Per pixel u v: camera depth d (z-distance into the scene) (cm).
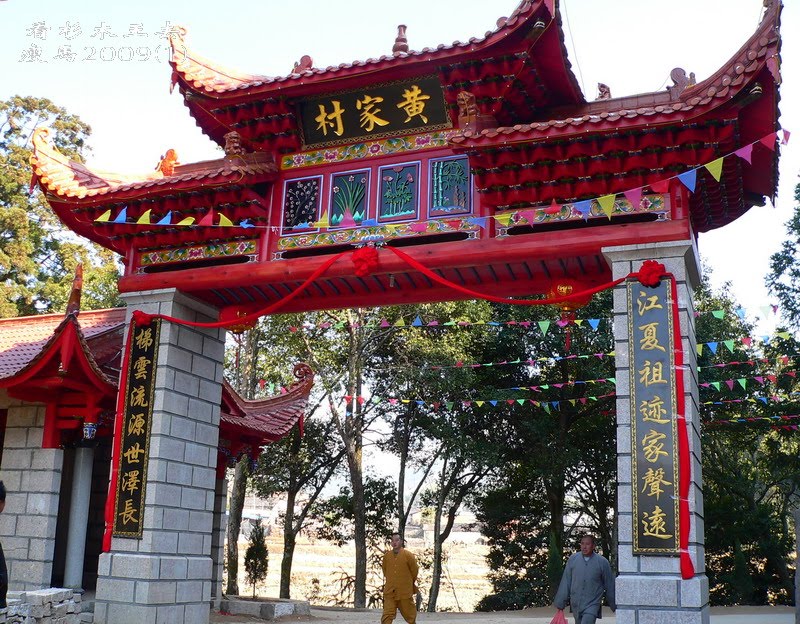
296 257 1698
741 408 3272
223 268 1692
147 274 1773
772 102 1305
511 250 1473
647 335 1362
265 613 2278
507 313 3400
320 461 3772
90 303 4209
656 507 1287
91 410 1797
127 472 1669
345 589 4016
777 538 3372
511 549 3675
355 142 1677
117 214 1758
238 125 1720
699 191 1441
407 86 1583
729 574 3338
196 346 1798
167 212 1730
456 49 1477
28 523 1800
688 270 1469
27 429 1861
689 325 1396
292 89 1620
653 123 1323
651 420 1326
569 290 1559
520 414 3441
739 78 1250
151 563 1588
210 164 1841
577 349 3356
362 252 1564
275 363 3362
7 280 4159
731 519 3375
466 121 1531
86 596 1945
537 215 1479
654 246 1390
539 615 2823
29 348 2017
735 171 1437
